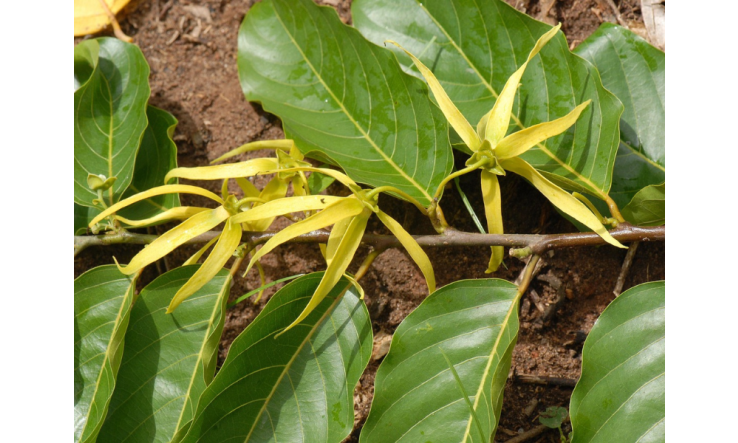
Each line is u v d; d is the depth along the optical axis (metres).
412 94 0.90
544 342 0.95
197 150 0.98
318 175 0.94
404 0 0.93
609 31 0.93
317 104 0.91
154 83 0.99
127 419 0.88
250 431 0.87
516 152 0.85
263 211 0.84
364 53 0.90
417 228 0.96
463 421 0.86
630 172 0.92
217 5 0.99
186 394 0.88
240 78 0.93
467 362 0.87
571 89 0.89
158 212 0.94
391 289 0.96
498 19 0.91
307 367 0.88
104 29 0.99
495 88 0.91
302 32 0.92
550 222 0.96
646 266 0.95
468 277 0.95
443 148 0.89
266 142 0.91
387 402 0.86
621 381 0.86
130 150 0.93
